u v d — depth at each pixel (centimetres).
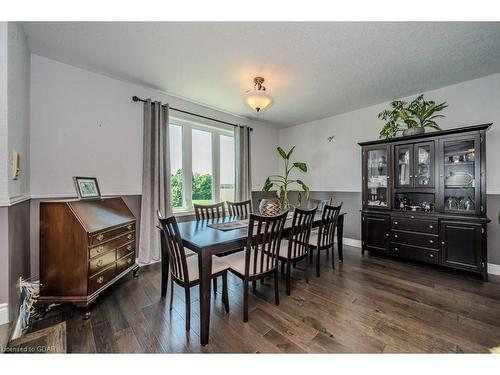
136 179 307
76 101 257
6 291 152
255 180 480
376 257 337
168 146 324
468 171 269
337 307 199
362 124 395
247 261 180
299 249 240
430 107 302
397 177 319
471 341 155
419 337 159
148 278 261
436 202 284
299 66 252
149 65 253
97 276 198
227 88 313
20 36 185
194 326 173
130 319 182
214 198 411
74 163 256
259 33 197
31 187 227
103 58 239
